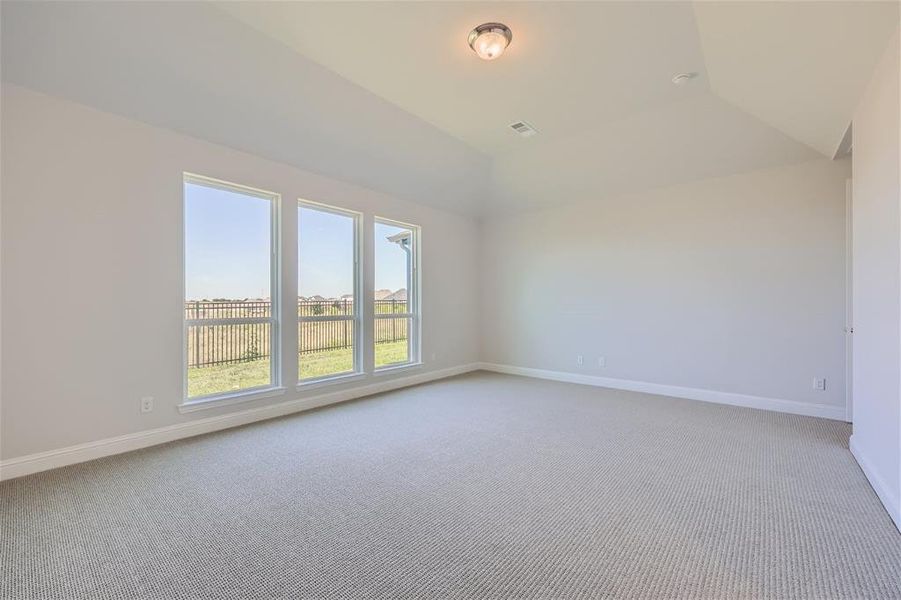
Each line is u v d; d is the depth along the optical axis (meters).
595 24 2.48
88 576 1.61
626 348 5.11
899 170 1.97
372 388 4.84
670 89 3.28
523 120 3.87
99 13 2.34
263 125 3.44
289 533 1.92
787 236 4.06
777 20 2.09
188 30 2.53
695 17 2.38
